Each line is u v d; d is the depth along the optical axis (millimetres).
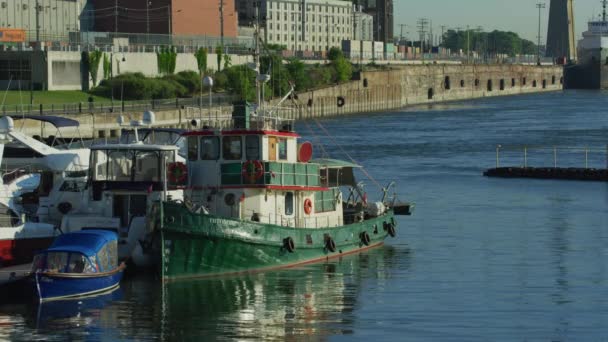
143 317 114688
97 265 122812
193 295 123375
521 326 111812
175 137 178250
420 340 106500
